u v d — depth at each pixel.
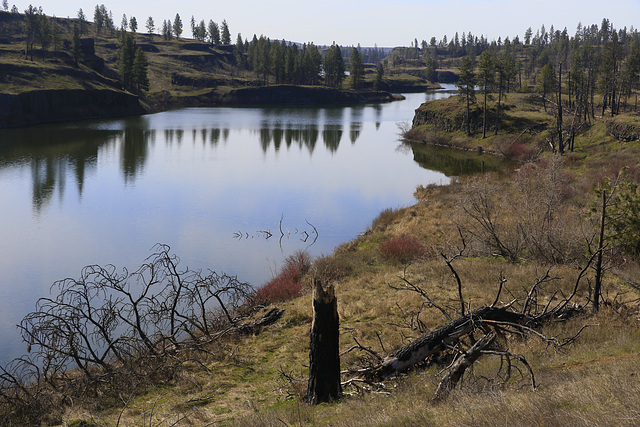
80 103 124.62
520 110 97.81
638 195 19.20
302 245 33.81
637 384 6.77
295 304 19.56
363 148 84.81
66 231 36.91
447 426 6.49
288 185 54.81
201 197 48.53
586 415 5.84
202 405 11.07
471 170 63.41
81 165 64.38
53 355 12.73
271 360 14.28
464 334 10.76
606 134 67.06
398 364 10.41
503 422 6.03
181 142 87.69
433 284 19.70
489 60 90.00
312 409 8.70
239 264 29.88
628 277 18.41
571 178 43.62
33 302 23.95
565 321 13.32
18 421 10.67
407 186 54.12
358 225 39.09
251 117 136.25
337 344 9.86
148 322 17.69
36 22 166.88
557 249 22.02
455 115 93.19
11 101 104.12
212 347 15.56
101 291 24.20
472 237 25.44
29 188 50.94
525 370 9.80
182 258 31.05
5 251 32.09
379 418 7.39
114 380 12.48
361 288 20.64
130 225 38.75
